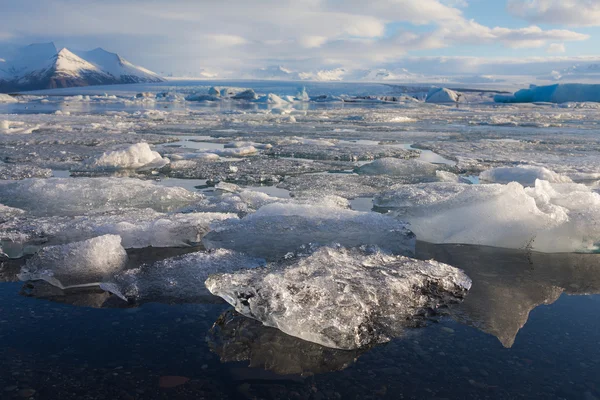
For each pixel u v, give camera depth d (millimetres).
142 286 2117
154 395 1325
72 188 4027
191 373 1441
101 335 1688
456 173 5891
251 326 1771
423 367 1495
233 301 1887
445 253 2691
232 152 7289
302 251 2436
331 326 1662
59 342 1629
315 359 1542
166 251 2701
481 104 31672
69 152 7262
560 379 1428
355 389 1369
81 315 1865
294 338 1685
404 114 19469
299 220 3041
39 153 7094
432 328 1766
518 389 1374
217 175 5441
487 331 1746
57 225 2906
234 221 3055
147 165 5984
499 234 2818
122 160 5883
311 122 14992
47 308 1930
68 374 1422
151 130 11492
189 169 5840
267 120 15391
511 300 2043
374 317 1800
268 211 3201
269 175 5434
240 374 1441
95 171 5691
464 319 1847
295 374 1448
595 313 1922
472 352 1590
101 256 2336
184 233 2818
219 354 1563
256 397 1321
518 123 14617
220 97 35062
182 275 2223
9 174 5223
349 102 33750
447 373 1458
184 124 13406
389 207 3836
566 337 1706
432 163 6441
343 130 12180
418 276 2105
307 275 1987
